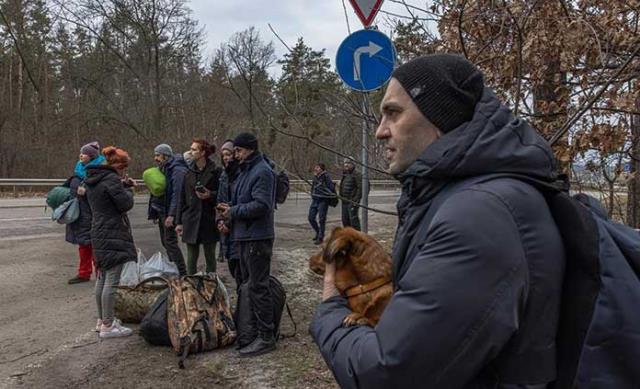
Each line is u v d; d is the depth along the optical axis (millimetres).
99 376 4215
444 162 1298
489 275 1150
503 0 3252
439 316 1146
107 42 29281
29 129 29156
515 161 1272
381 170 3621
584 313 1229
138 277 5879
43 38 29438
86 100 30547
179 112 29688
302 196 23016
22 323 5637
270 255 4766
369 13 4207
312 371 4277
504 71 3705
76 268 8359
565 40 3443
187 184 6520
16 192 20672
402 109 1424
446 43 3957
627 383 1237
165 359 4562
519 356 1199
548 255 1208
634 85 3559
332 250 1903
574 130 3748
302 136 3668
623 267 1292
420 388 1159
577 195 1582
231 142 5930
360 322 1510
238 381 4109
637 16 3633
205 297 4840
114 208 5145
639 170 4086
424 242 1305
